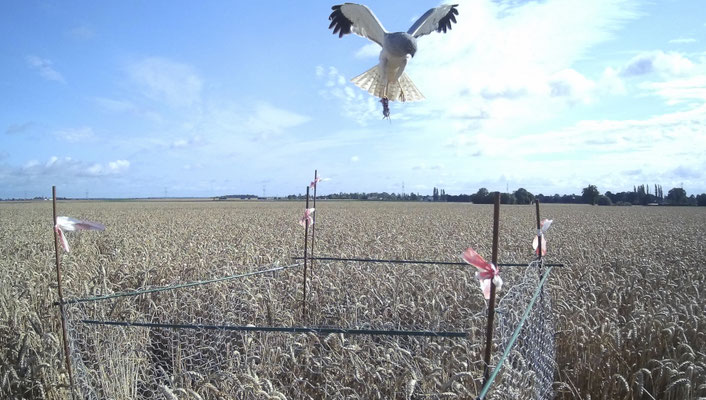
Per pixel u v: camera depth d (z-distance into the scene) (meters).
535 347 4.91
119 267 11.34
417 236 21.47
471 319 6.23
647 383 6.42
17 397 5.37
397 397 4.93
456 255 14.89
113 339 6.21
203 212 50.88
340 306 7.57
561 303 8.11
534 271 7.62
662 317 7.12
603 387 6.14
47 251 15.36
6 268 11.05
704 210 69.88
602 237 22.81
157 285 10.24
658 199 111.75
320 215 42.75
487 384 3.20
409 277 9.98
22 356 5.68
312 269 9.77
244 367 5.28
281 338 6.07
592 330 6.77
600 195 101.31
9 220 36.25
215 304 7.73
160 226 28.67
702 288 10.27
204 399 4.67
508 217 42.53
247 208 64.81
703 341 6.91
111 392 5.32
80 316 6.20
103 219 37.16
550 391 5.72
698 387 5.36
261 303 7.64
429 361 5.09
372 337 6.18
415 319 7.34
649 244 19.28
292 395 5.23
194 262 12.17
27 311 7.00
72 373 5.39
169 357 6.42
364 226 27.55
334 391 4.97
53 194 5.24
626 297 9.47
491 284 3.62
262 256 13.41
